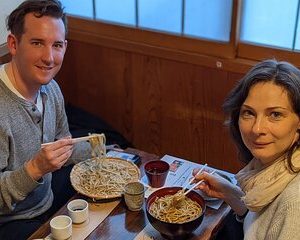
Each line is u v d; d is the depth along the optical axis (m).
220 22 1.40
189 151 1.62
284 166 0.75
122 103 1.67
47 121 1.07
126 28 1.55
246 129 0.75
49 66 0.97
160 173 0.98
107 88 1.67
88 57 1.65
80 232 0.87
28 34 0.94
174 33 1.49
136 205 0.92
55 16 0.96
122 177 1.00
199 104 1.51
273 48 1.36
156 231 0.87
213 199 0.96
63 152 0.92
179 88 1.53
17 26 0.95
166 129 1.62
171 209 0.87
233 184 0.97
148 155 1.13
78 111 1.70
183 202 0.89
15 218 1.04
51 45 0.96
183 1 1.44
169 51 1.48
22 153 1.01
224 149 1.53
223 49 1.41
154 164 1.02
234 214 1.04
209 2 1.39
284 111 0.71
